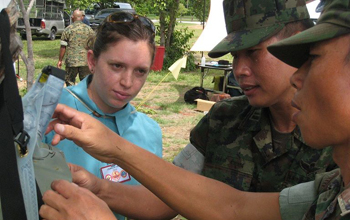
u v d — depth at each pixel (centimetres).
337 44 91
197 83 1102
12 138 91
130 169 143
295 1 154
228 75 859
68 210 104
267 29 149
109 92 177
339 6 91
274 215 141
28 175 100
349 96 91
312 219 115
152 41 181
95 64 183
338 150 101
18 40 93
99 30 180
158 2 1268
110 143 135
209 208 147
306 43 94
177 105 847
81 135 128
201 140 187
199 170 188
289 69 151
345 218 94
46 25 1972
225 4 169
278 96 155
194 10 1430
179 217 377
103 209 107
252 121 171
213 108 186
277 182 167
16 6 94
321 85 93
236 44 150
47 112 112
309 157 161
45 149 113
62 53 822
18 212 93
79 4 1906
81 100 184
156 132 207
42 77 114
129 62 173
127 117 191
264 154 167
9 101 89
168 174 147
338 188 108
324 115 95
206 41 905
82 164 179
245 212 145
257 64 152
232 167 176
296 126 162
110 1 2062
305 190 136
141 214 171
